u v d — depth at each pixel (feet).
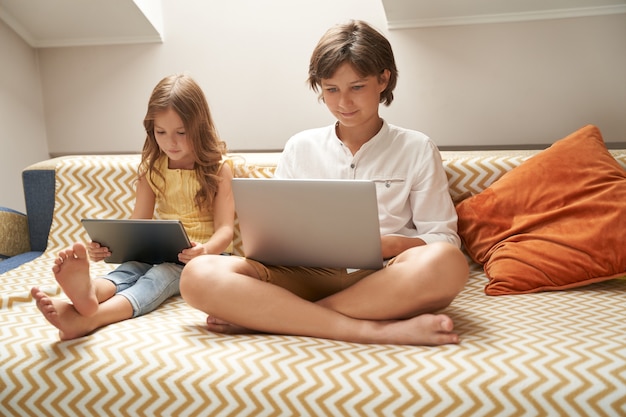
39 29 7.98
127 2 7.32
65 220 6.05
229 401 3.22
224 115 8.00
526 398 2.96
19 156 8.07
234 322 3.78
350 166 4.76
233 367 3.29
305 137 5.00
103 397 3.38
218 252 4.92
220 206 5.25
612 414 2.89
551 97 7.14
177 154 5.11
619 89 6.97
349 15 7.41
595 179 4.85
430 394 3.04
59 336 3.73
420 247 3.79
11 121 7.92
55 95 8.42
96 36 8.02
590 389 2.93
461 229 5.16
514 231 4.86
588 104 7.08
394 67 4.66
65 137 8.54
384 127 4.77
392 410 3.05
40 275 5.20
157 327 3.88
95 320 3.83
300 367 3.25
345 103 4.37
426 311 3.78
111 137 8.39
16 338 3.76
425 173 4.66
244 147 8.05
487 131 7.38
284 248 4.01
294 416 3.15
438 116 7.45
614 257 4.42
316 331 3.68
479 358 3.20
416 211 4.65
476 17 7.06
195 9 7.77
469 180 5.37
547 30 6.97
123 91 8.20
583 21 6.88
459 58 7.23
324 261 4.01
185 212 5.33
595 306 4.01
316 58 4.44
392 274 3.70
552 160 5.03
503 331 3.59
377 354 3.34
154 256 4.68
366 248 3.79
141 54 8.04
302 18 7.52
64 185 6.11
